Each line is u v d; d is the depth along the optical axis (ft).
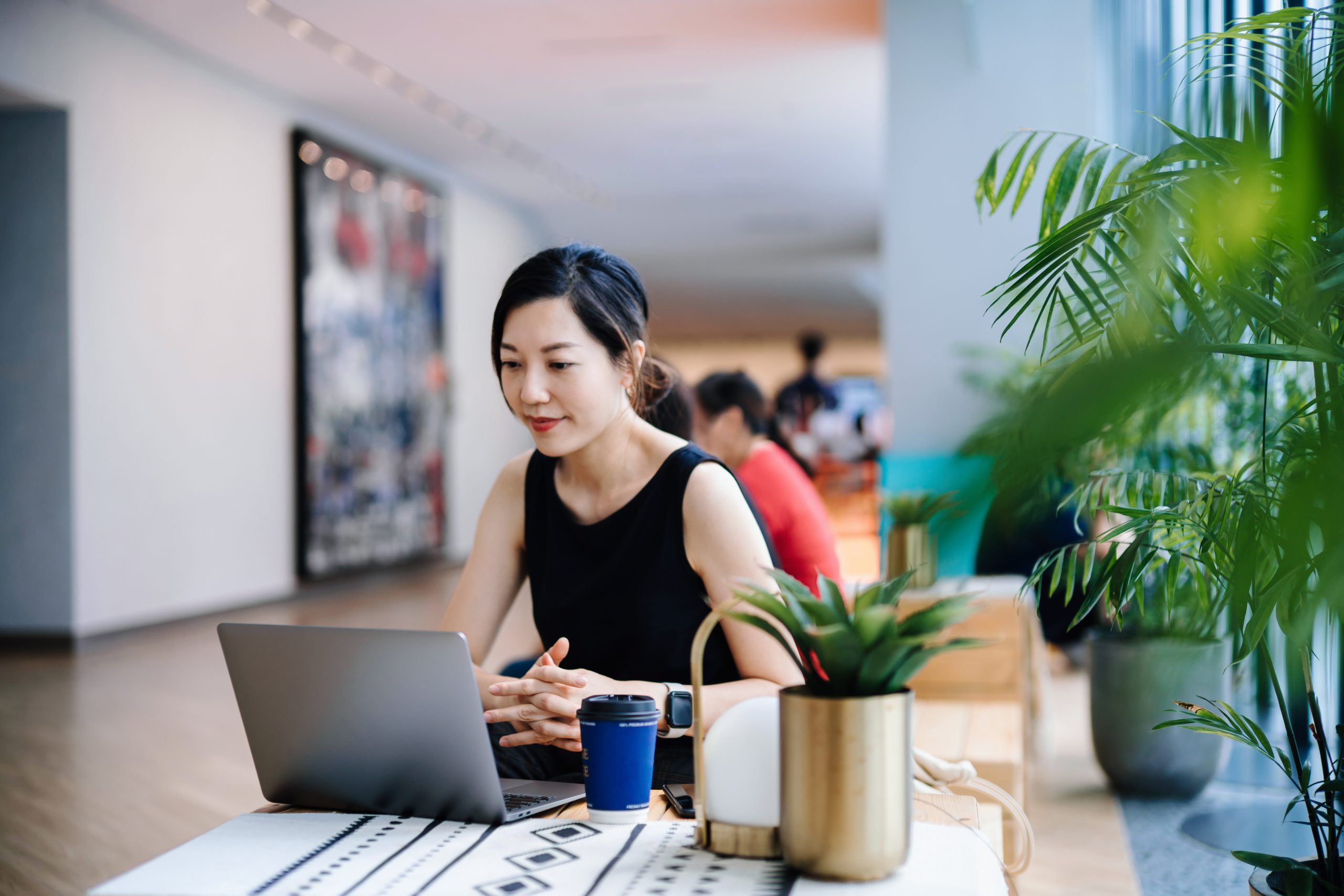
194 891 3.47
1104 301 5.12
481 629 6.12
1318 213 3.97
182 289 24.44
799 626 3.59
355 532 30.94
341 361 30.25
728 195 41.83
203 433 25.04
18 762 13.26
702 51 25.36
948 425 17.42
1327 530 3.70
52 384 21.45
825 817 3.45
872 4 22.47
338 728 4.25
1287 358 4.04
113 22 22.54
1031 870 9.21
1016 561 11.67
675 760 5.31
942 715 9.76
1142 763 11.09
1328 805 5.13
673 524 5.54
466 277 38.65
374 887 3.50
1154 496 5.87
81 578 21.53
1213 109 6.68
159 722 15.24
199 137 25.09
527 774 5.65
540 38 24.40
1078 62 17.19
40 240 21.49
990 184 5.70
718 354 91.30
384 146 33.40
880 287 64.28
